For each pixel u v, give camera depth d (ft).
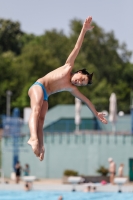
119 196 296.30
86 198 288.51
